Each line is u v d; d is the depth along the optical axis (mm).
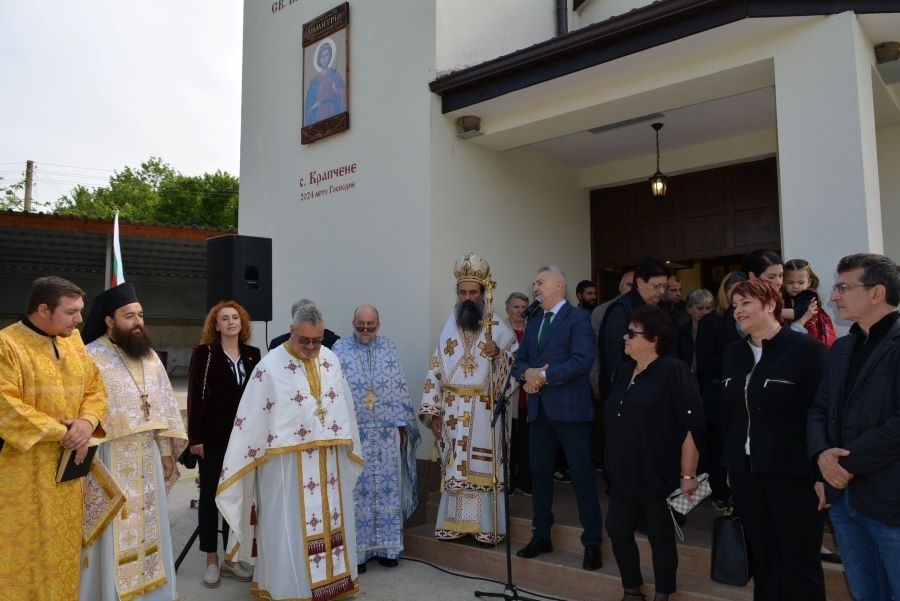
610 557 4648
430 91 6414
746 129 6980
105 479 3906
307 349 4539
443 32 6445
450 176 6551
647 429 3742
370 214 6863
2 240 17109
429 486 6160
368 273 6840
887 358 2758
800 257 4656
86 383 3869
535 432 4805
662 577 3789
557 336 4668
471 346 5285
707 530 4699
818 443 2908
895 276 2824
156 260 20078
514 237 7199
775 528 3230
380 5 6895
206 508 5070
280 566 4340
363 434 5180
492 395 5102
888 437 2648
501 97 6062
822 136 4605
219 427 5066
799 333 3285
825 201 4570
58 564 3615
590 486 4516
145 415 4152
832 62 4590
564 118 6102
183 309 23250
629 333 3873
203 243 17609
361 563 5074
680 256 7727
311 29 7555
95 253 18766
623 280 5941
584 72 5535
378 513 5191
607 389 4902
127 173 47062
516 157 7320
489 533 5051
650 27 5070
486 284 5094
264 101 8180
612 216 8250
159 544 4230
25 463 3537
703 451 3762
